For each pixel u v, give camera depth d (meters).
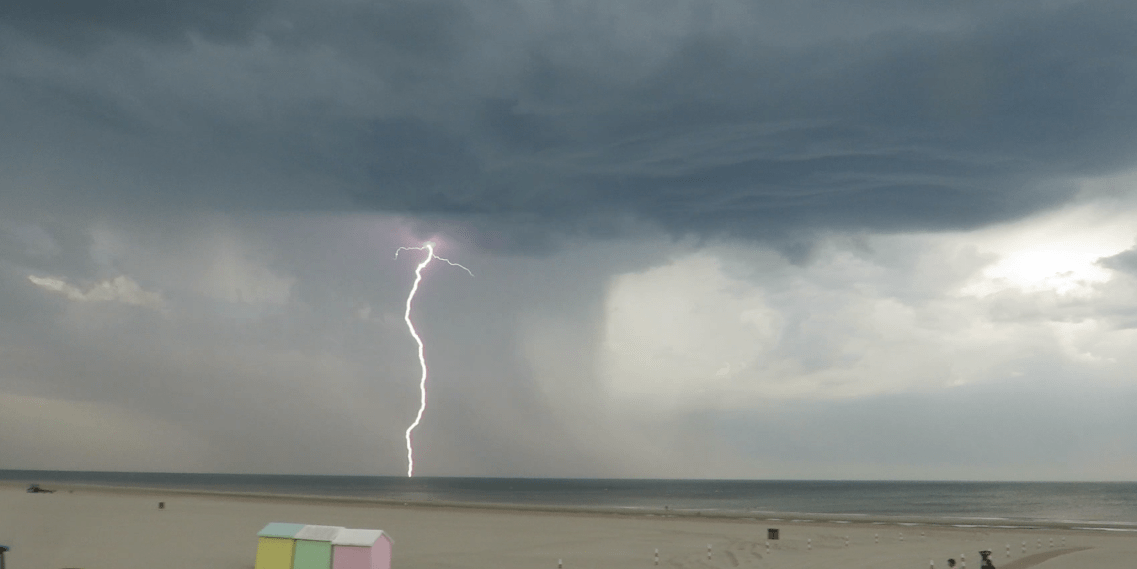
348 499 146.75
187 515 95.31
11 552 54.66
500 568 50.44
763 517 107.75
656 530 82.25
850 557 56.69
